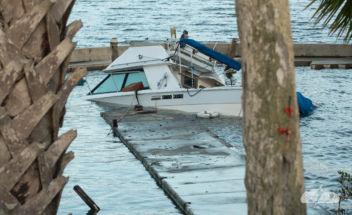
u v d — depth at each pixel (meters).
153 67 29.41
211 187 13.66
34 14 3.65
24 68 3.61
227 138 22.78
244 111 4.57
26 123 3.66
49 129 3.87
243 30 4.43
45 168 3.80
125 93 29.23
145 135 21.95
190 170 15.78
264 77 4.33
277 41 4.29
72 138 3.97
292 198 4.46
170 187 13.86
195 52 30.95
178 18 116.25
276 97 4.34
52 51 3.76
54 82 3.95
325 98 33.19
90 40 79.06
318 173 16.45
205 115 27.00
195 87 29.94
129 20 111.62
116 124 24.08
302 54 52.72
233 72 47.41
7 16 3.69
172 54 31.53
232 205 11.94
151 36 84.75
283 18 4.30
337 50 52.25
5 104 3.66
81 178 16.23
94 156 19.19
